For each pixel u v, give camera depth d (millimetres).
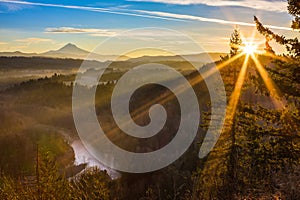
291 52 9820
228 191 14625
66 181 9281
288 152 9586
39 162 8656
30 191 8328
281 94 9938
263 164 9953
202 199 16578
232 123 14586
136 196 30641
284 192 12055
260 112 10484
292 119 9727
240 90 13852
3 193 8250
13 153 51562
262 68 10406
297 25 9648
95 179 11234
